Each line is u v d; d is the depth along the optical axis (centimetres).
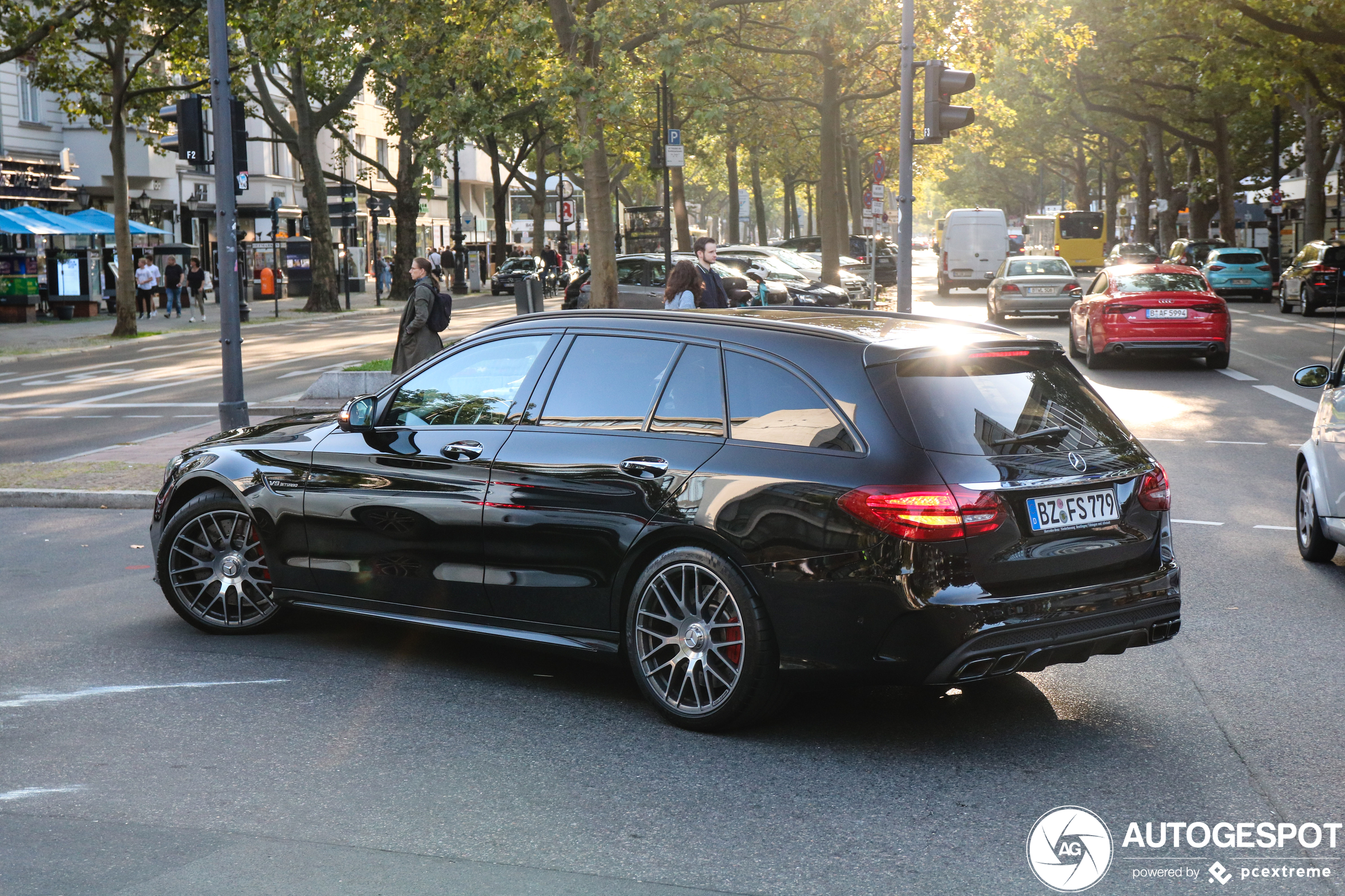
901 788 462
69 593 774
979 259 4728
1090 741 512
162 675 606
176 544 682
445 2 2247
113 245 4200
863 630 484
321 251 4238
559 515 557
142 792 457
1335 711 545
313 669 617
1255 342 2522
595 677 607
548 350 593
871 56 3278
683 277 1435
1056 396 535
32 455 1375
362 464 625
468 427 603
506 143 5444
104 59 3072
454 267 5556
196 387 2056
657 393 552
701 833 421
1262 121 5369
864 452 490
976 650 477
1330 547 817
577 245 6812
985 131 5012
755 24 2852
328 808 443
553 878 387
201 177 4994
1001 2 2762
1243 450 1280
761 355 529
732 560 514
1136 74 4756
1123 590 514
